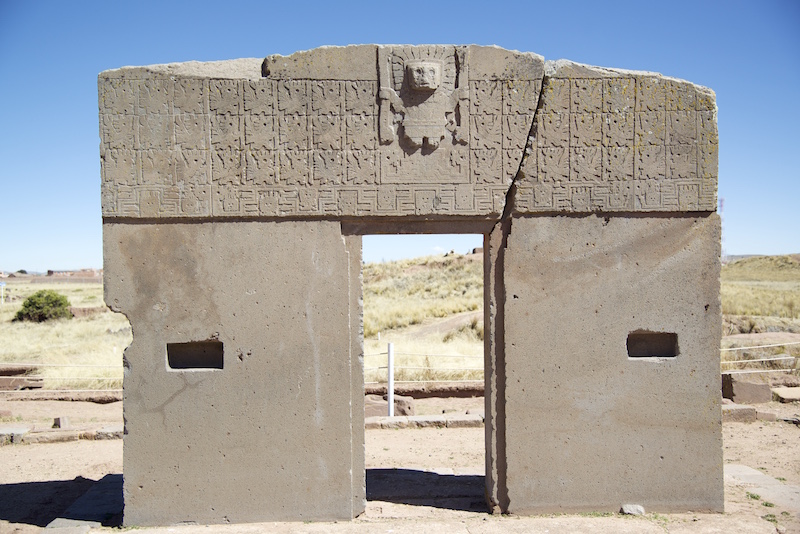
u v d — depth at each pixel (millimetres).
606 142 5801
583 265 5836
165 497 5691
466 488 6730
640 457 5852
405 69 5703
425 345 17469
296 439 5734
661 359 5867
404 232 5840
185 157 5637
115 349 17344
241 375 5699
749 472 7254
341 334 5738
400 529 5453
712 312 5871
